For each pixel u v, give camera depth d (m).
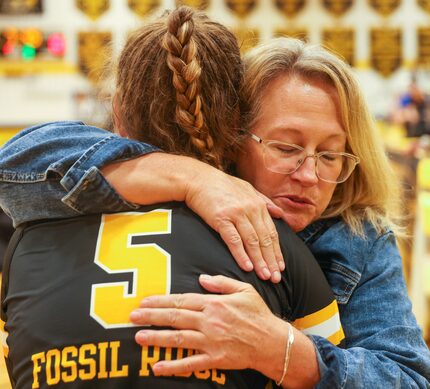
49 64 6.96
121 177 1.02
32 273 0.99
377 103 7.26
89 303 0.92
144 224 0.99
